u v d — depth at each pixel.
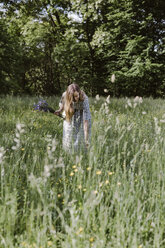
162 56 15.74
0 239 1.96
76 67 18.02
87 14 14.57
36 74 21.98
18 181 2.64
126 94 18.86
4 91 15.19
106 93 18.95
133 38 15.84
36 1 17.08
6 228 1.96
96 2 14.02
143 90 17.94
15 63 15.73
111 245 1.98
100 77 17.88
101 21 16.98
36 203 2.23
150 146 3.64
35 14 18.05
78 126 3.66
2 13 17.98
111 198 2.51
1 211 2.14
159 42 15.52
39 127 5.06
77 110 3.64
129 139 3.78
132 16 15.08
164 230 2.15
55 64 19.77
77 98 3.51
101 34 15.05
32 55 19.69
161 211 2.26
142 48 15.33
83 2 14.62
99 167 2.91
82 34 17.95
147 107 8.37
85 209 1.99
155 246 1.92
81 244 1.85
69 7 16.95
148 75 15.02
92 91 18.25
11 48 15.12
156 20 16.11
